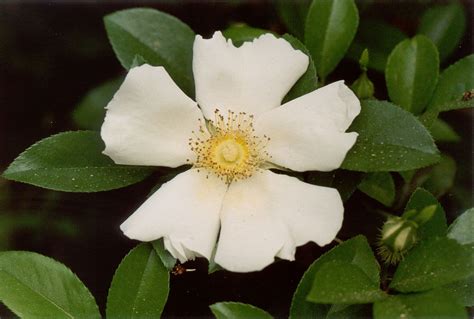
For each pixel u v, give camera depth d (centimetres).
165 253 37
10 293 38
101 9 45
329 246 40
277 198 37
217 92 38
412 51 41
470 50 43
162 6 44
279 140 38
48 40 45
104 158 39
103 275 42
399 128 37
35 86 45
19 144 44
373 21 43
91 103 44
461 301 36
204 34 44
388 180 40
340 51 41
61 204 43
